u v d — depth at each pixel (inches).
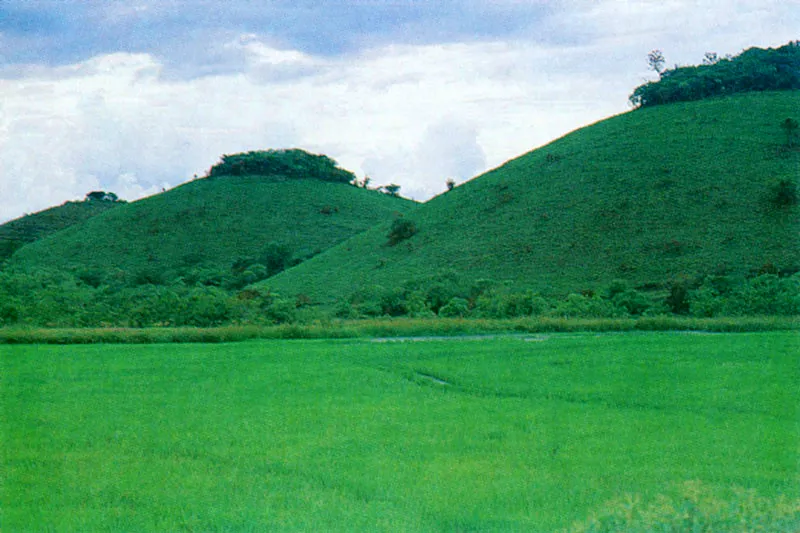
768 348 1113.4
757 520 374.0
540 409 666.8
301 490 436.1
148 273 4212.6
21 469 482.0
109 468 483.5
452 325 1466.5
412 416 636.1
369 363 997.2
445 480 450.6
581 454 511.8
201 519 394.6
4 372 906.1
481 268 3191.4
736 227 3011.8
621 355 1047.6
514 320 1553.9
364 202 5984.3
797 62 4419.3
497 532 369.7
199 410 664.4
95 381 833.5
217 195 5762.8
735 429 587.5
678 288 2304.4
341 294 3213.6
